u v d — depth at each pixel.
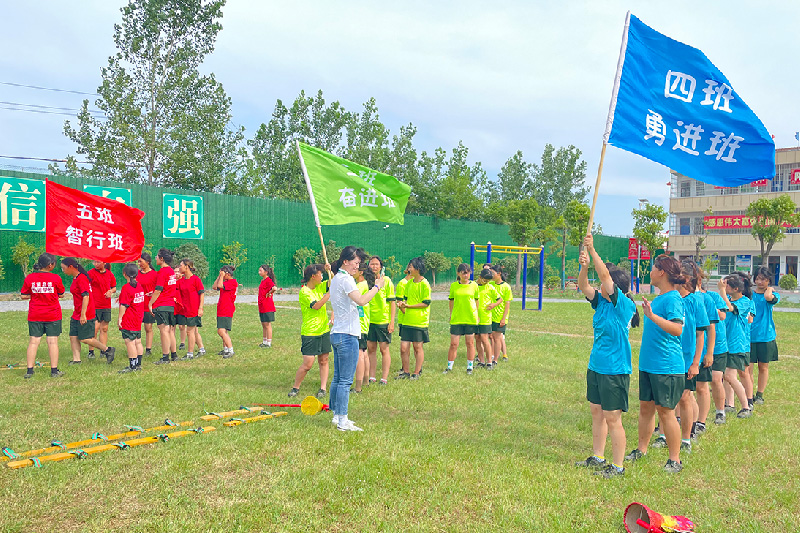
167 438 5.38
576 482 4.64
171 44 31.73
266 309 11.38
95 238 8.77
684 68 5.79
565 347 12.43
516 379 8.81
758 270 7.86
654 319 4.85
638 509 3.89
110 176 30.22
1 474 4.46
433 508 4.07
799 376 9.66
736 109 5.85
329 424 6.10
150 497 4.13
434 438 5.74
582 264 5.09
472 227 43.72
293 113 41.59
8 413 6.27
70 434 5.59
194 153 31.95
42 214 22.25
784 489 4.67
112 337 12.05
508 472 4.80
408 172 44.50
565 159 64.19
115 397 7.01
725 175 5.83
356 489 4.34
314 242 32.72
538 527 3.81
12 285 21.59
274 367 9.26
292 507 4.00
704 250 47.75
